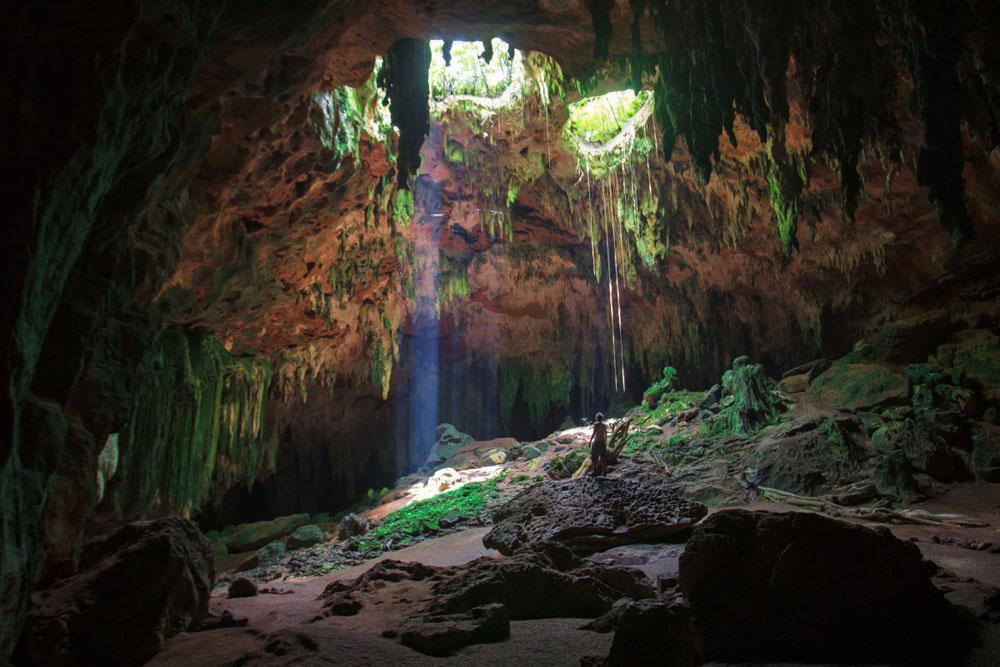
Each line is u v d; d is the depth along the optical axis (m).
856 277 19.27
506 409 25.62
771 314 21.53
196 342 12.34
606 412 24.95
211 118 7.37
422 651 4.67
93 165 4.39
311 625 5.59
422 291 20.06
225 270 10.81
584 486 10.83
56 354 4.89
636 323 23.33
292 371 17.23
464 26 8.38
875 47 6.23
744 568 4.52
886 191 15.10
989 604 4.65
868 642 4.18
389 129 12.25
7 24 3.79
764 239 18.16
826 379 16.94
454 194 17.02
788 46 6.56
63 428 4.78
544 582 5.82
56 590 5.29
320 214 12.33
